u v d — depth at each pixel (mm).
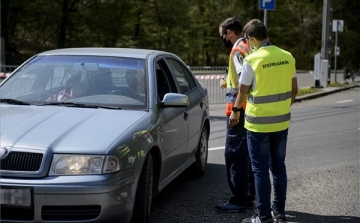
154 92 8109
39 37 62281
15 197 6207
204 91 10961
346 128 17594
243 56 7984
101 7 63594
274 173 7758
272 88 7379
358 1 79062
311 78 48906
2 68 27422
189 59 84250
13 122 6957
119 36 66250
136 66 8516
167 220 7984
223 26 8422
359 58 77938
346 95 31672
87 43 65188
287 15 78500
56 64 8656
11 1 56406
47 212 6262
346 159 12539
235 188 8398
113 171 6445
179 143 8844
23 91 8273
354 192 9727
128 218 6801
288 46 79375
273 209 7836
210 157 12539
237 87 8094
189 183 10188
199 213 8375
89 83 8219
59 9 60719
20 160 6316
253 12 78625
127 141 6770
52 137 6555
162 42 74250
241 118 8148
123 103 7891
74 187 6223
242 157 8320
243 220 7867
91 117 7234
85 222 6316
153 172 7738
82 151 6406
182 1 72688
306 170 11344
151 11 72438
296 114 21562
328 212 8531
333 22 37438
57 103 7863
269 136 7512
